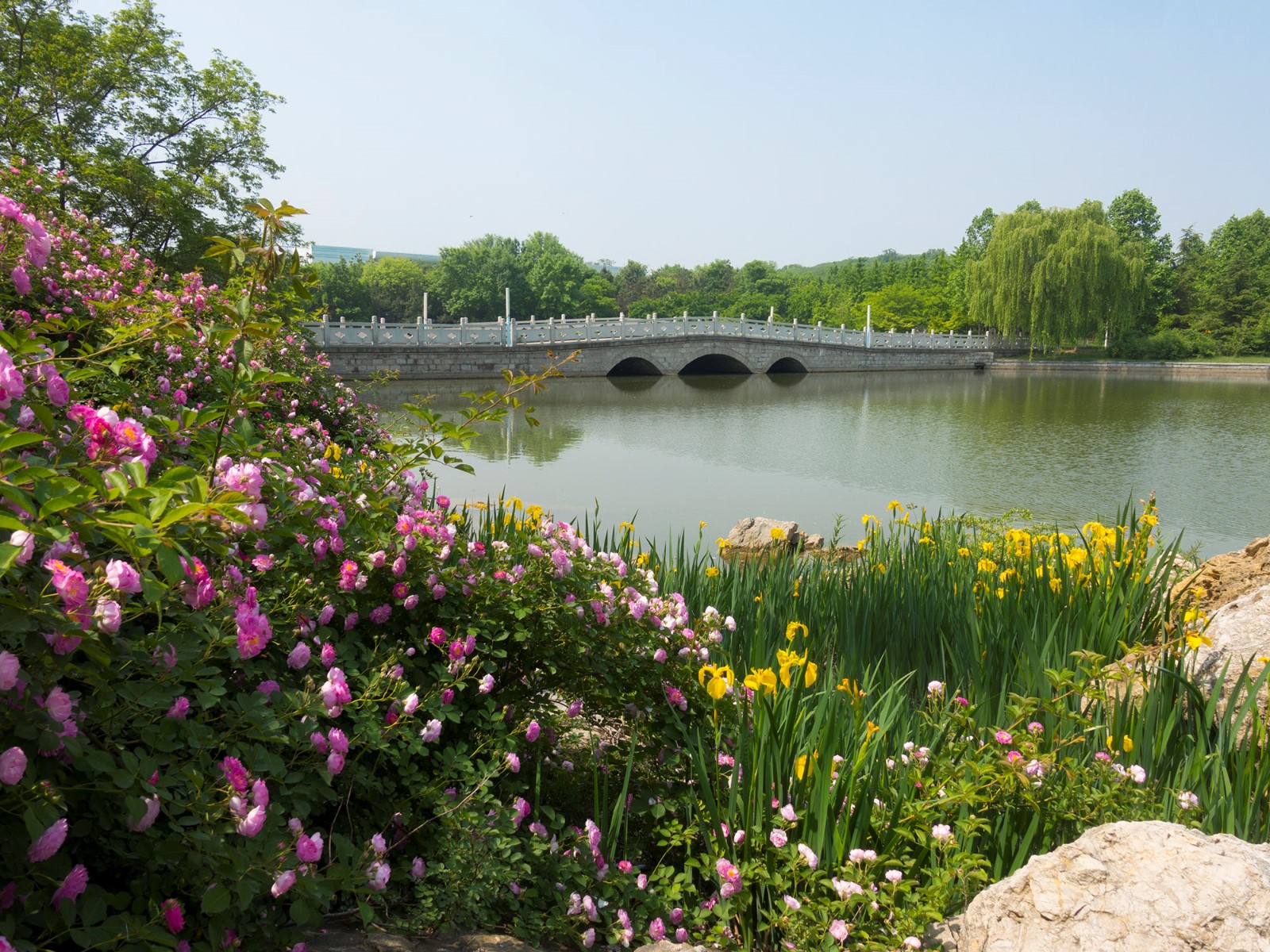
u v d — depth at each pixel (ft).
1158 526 42.09
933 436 75.41
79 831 5.70
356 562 9.09
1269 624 13.19
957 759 10.30
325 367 31.65
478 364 122.93
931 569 19.03
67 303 16.55
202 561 7.18
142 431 6.30
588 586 10.50
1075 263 182.60
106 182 57.88
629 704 10.48
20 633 5.07
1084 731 10.58
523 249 341.00
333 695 6.91
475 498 43.09
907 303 251.39
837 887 8.18
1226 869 6.44
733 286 385.50
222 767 6.13
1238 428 81.61
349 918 7.45
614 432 75.46
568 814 9.87
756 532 34.83
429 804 8.16
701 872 9.27
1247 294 234.58
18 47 60.70
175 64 68.08
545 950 7.93
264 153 71.87
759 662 13.11
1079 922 6.55
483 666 9.41
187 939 5.91
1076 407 103.04
